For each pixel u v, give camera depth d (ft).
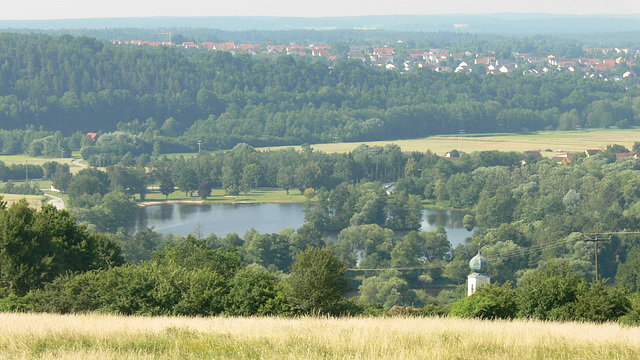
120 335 121.60
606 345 115.65
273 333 124.16
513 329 133.90
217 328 132.46
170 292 186.19
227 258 249.55
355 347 110.93
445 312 219.41
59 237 252.62
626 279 451.53
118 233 571.28
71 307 191.62
